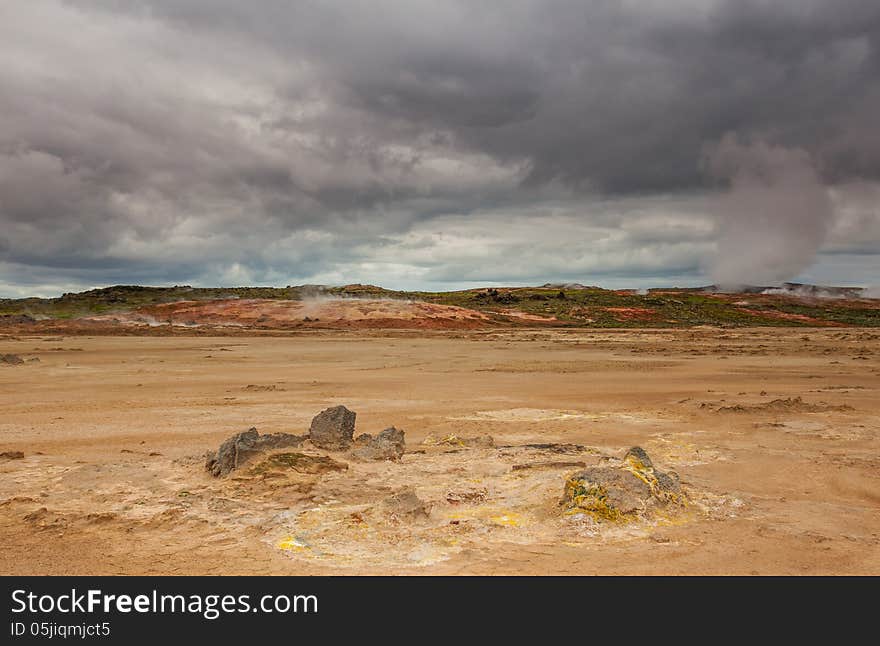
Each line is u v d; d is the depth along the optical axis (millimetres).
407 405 23766
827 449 15961
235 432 18250
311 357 46281
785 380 32000
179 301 113000
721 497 11445
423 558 8617
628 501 10203
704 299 154875
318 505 10844
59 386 28781
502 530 9625
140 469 13406
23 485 12219
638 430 18750
